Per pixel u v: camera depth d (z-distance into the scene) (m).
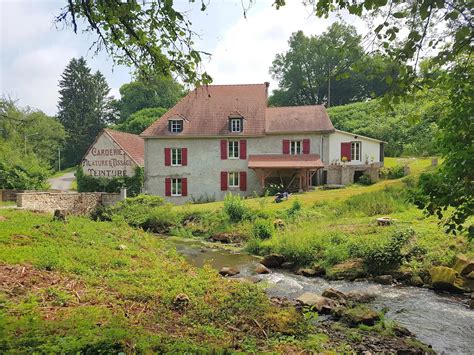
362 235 15.55
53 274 7.66
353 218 19.70
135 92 73.62
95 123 78.81
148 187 33.38
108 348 4.19
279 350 5.75
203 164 32.94
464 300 10.35
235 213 22.64
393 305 9.93
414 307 9.77
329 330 7.57
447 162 4.41
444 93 4.67
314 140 32.16
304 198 25.56
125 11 4.67
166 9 4.50
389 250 13.00
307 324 7.46
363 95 67.19
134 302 6.88
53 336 4.34
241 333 6.33
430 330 8.21
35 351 3.89
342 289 11.63
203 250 17.89
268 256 15.01
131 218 24.19
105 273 8.41
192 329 6.04
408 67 3.96
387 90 4.20
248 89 36.16
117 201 27.08
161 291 7.68
